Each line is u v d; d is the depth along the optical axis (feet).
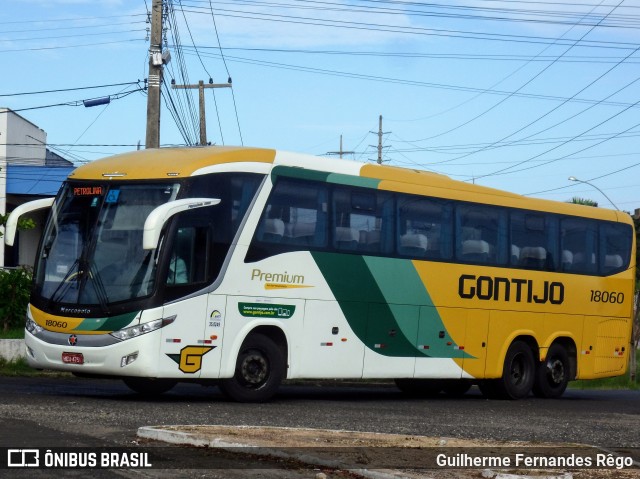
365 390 79.15
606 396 91.50
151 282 50.90
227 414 47.50
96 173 54.44
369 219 61.72
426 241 65.21
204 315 52.65
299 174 57.82
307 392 71.36
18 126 164.86
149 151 55.72
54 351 51.72
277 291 56.13
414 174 65.51
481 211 69.41
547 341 74.08
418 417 52.49
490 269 69.46
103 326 50.67
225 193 53.93
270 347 56.13
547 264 74.08
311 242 58.18
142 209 52.24
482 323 68.80
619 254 80.53
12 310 81.61
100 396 56.03
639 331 143.54
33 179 145.48
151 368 50.55
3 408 45.27
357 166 61.82
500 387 71.36
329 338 58.90
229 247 53.93
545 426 51.24
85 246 52.54
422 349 64.54
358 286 60.54
